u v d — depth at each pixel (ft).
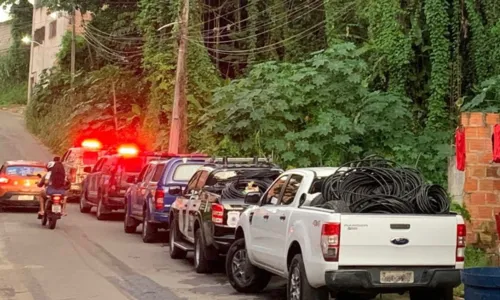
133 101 137.80
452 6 79.41
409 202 29.60
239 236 39.60
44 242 57.11
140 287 38.63
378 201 29.19
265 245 34.76
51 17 209.97
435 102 77.20
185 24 96.22
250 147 74.90
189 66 113.29
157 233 59.00
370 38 86.53
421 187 30.27
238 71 130.82
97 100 140.15
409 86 82.53
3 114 220.23
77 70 175.83
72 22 170.09
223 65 134.21
